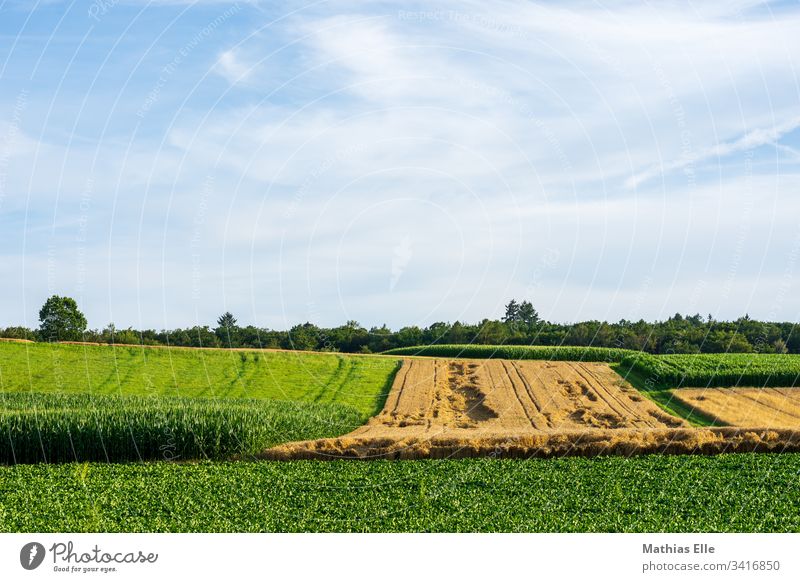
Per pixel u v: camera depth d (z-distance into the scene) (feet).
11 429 86.99
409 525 55.47
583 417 122.31
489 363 178.60
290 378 161.27
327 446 91.25
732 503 62.28
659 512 59.26
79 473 73.56
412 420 122.31
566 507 61.21
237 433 91.97
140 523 55.67
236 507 61.05
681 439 91.15
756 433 93.97
